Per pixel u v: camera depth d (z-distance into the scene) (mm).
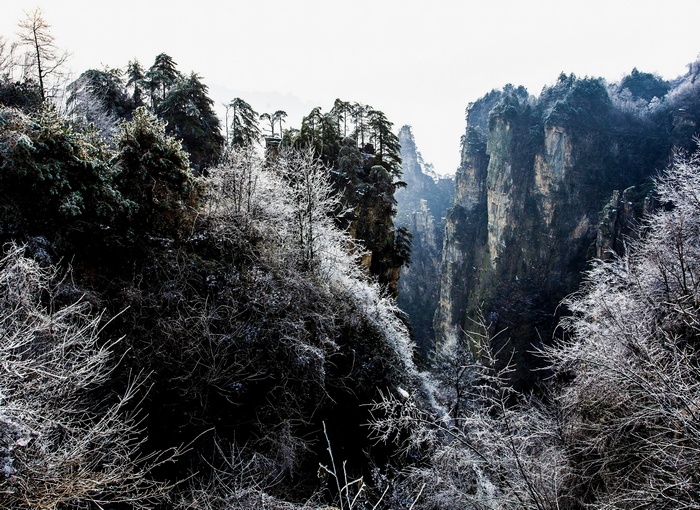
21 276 5266
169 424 8031
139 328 8125
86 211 8250
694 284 9219
